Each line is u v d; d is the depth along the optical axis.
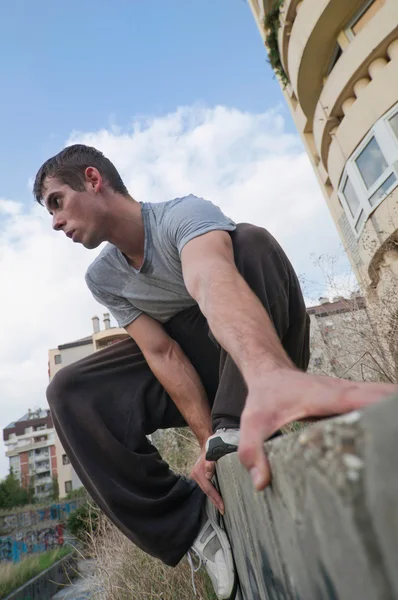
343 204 9.08
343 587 0.29
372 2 7.79
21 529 20.89
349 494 0.26
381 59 7.57
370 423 0.24
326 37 8.48
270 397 0.53
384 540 0.23
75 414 1.42
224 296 0.83
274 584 0.55
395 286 3.30
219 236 1.15
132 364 1.60
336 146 8.70
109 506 1.38
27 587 10.52
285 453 0.37
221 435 1.04
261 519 0.54
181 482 1.48
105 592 2.95
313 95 9.51
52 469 52.44
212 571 1.27
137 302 1.56
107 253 1.62
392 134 7.36
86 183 1.44
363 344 3.08
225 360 1.16
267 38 10.41
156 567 2.76
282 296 1.29
